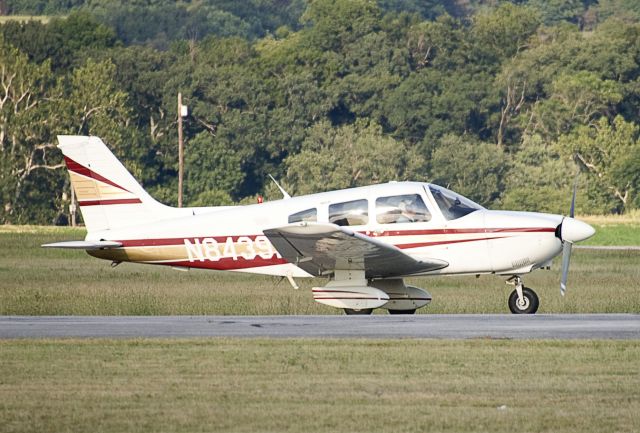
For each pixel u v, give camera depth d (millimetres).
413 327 53781
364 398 37406
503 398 37438
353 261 61750
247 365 42938
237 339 49188
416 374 41219
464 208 64062
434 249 63219
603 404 36625
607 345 47062
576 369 42156
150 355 45062
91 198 68125
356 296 61906
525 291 64125
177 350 46188
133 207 68062
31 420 34594
